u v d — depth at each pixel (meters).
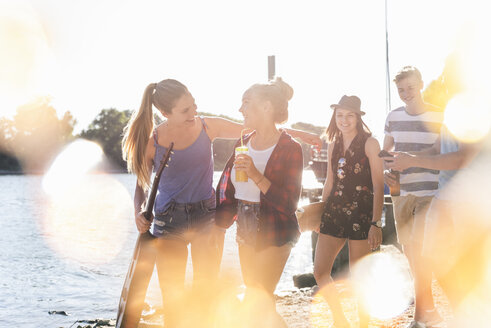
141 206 4.13
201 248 4.17
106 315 8.58
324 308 5.79
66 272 12.93
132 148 4.03
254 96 3.56
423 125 4.92
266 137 3.60
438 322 4.52
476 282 3.32
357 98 4.18
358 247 4.22
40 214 29.94
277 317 3.57
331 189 4.38
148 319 5.81
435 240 3.77
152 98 3.96
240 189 3.66
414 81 4.89
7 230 22.09
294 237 3.56
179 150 3.99
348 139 4.23
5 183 81.00
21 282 11.65
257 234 3.54
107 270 13.27
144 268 3.86
